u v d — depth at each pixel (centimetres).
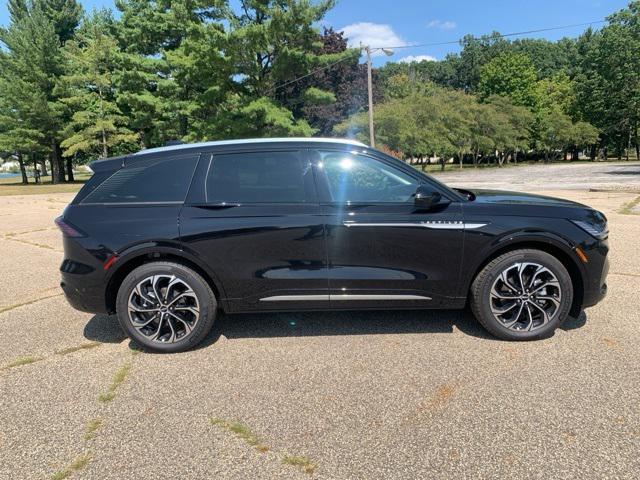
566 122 5825
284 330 404
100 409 285
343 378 315
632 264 589
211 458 237
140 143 3869
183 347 365
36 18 3747
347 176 362
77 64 3512
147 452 243
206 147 371
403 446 242
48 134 3728
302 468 227
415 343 368
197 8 2409
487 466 225
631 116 4603
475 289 364
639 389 288
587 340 362
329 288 360
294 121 2341
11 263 696
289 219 353
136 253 354
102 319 447
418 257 357
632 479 212
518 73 6456
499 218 355
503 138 5094
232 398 294
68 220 362
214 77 2342
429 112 3925
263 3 2216
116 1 3478
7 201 1916
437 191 358
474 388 296
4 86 3512
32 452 245
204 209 355
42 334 409
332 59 2284
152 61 2844
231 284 358
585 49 7075
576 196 1445
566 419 260
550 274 359
